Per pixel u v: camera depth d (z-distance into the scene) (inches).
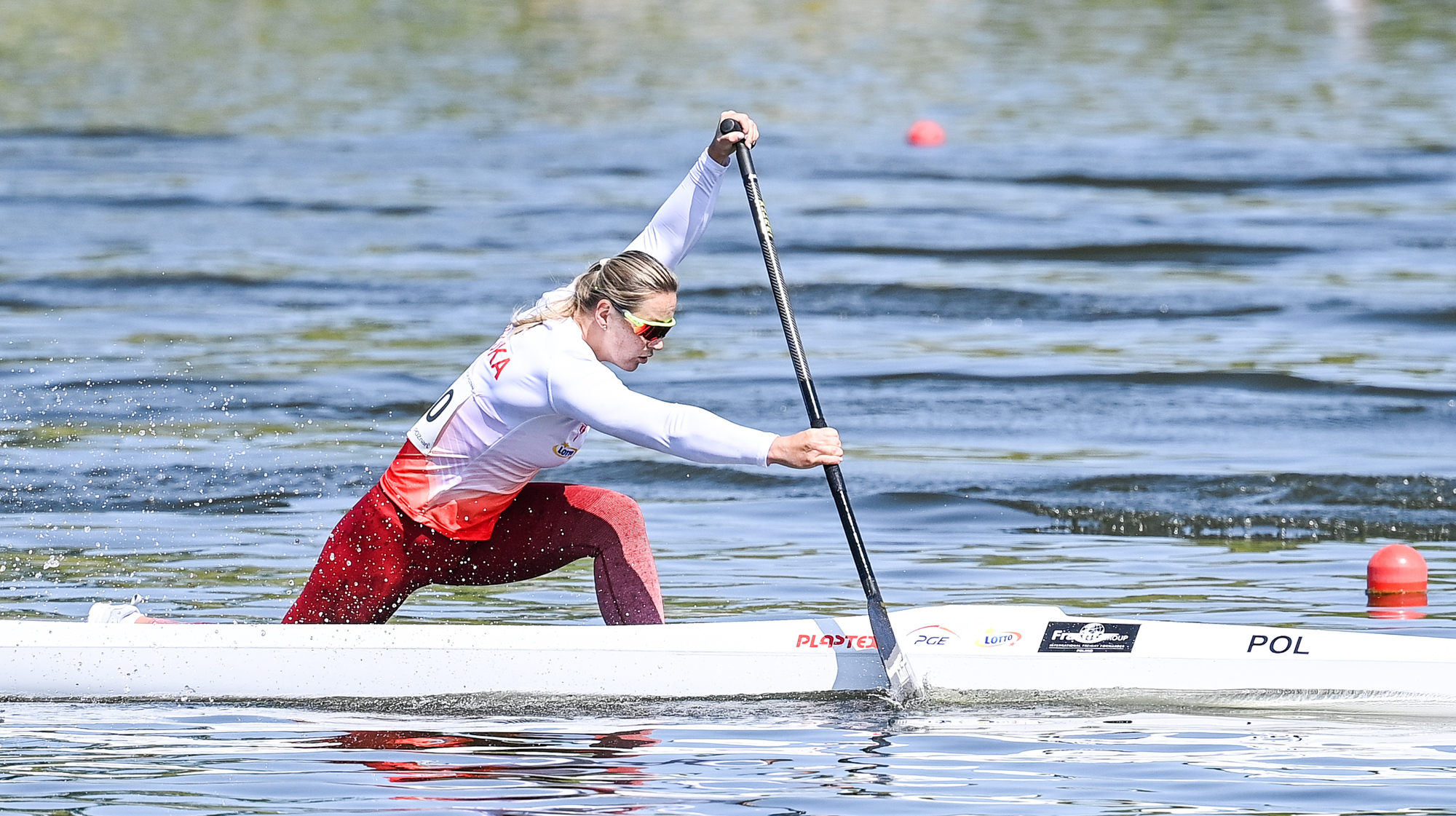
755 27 5703.7
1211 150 3371.1
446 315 2060.8
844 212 2753.4
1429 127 3599.9
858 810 708.7
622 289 819.4
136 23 5644.7
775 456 796.6
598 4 6259.8
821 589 1109.7
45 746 797.2
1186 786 740.0
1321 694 875.4
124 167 3189.0
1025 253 2439.7
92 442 1496.1
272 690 883.4
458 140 3565.5
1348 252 2418.8
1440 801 719.1
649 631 890.7
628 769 764.0
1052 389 1718.8
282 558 1182.9
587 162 3297.2
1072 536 1258.6
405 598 900.0
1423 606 1067.9
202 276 2266.2
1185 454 1483.8
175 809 707.4
